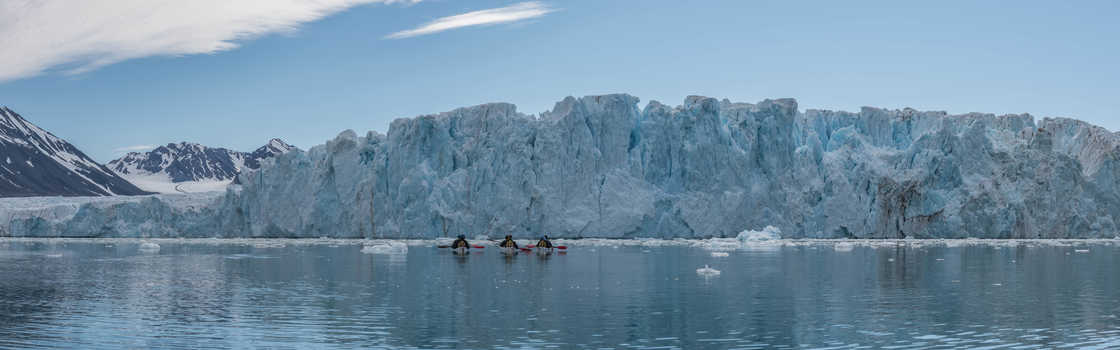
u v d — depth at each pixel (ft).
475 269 136.56
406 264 150.20
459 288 103.76
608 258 169.99
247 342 64.90
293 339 66.18
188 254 189.16
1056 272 130.11
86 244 260.83
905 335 67.82
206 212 330.54
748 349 61.93
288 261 159.94
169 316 78.48
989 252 197.06
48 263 154.81
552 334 68.28
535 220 279.90
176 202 341.21
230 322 74.74
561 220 278.26
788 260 162.30
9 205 412.77
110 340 65.87
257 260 163.73
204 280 115.65
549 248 201.87
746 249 214.07
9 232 343.46
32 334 68.54
